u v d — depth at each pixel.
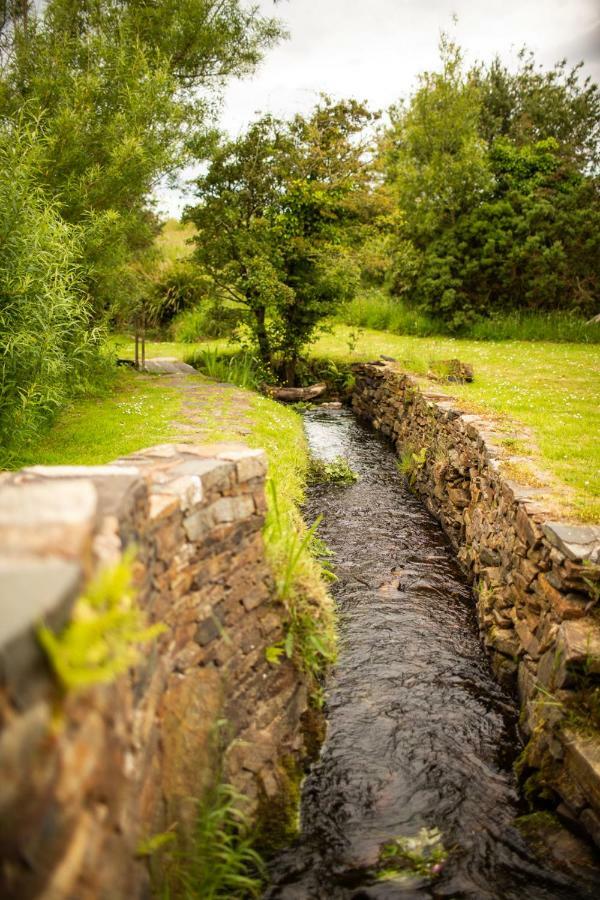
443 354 14.45
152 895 2.42
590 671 3.75
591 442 6.93
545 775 3.82
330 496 8.91
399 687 5.02
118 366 13.04
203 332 19.33
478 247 18.36
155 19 12.84
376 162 13.59
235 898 3.13
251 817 3.48
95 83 10.01
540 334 17.11
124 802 1.93
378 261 14.37
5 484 2.66
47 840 1.42
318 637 4.43
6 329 6.41
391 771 4.20
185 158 11.74
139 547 2.60
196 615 3.33
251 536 3.93
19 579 1.53
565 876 3.37
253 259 13.16
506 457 6.38
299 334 14.52
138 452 3.99
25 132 7.14
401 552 7.38
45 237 6.83
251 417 9.70
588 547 4.20
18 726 1.31
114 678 1.93
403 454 10.62
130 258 12.41
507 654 5.02
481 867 3.49
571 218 17.67
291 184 13.12
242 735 3.64
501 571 5.60
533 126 25.84
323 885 3.38
